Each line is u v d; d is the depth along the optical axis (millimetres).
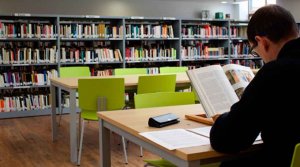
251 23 1393
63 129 5324
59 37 6570
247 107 1224
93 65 7125
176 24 7621
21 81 6383
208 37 7914
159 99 2701
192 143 1401
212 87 1665
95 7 7883
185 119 1906
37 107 6449
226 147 1268
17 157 3951
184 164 1312
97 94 3643
